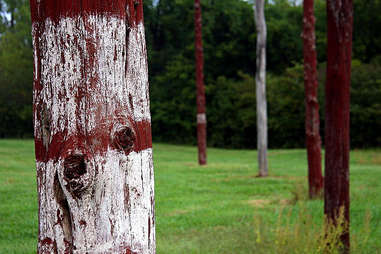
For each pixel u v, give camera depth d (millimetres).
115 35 1626
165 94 38188
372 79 28875
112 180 1614
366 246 5391
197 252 5262
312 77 9742
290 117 33719
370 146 30391
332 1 4941
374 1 32062
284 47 36531
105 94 1610
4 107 34469
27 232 6008
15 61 33562
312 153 9648
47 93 1616
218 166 17734
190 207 8633
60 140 1594
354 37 33375
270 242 5148
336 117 5004
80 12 1578
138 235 1684
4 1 15758
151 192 1771
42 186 1639
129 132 1645
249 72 39562
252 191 11180
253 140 37250
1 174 11070
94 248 1591
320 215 7516
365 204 8438
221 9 36844
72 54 1585
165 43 33750
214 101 38125
